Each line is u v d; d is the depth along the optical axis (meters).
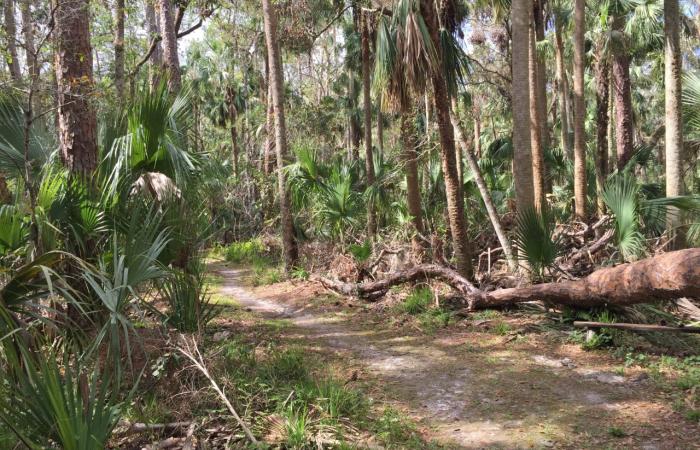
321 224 13.36
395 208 12.86
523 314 7.34
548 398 4.75
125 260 3.91
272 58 12.64
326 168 13.59
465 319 7.46
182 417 4.22
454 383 5.25
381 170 14.37
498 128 24.86
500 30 18.73
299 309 9.16
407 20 7.49
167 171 5.85
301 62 30.34
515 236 7.62
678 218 7.34
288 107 25.08
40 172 5.18
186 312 5.14
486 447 3.93
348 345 6.76
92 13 11.00
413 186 10.98
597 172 11.70
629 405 4.50
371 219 12.78
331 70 29.64
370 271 10.23
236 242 19.98
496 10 12.02
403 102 8.26
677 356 5.55
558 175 16.05
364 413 4.49
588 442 3.91
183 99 6.24
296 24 17.00
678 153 7.48
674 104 7.45
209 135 34.53
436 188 13.36
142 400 4.38
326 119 23.75
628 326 5.77
